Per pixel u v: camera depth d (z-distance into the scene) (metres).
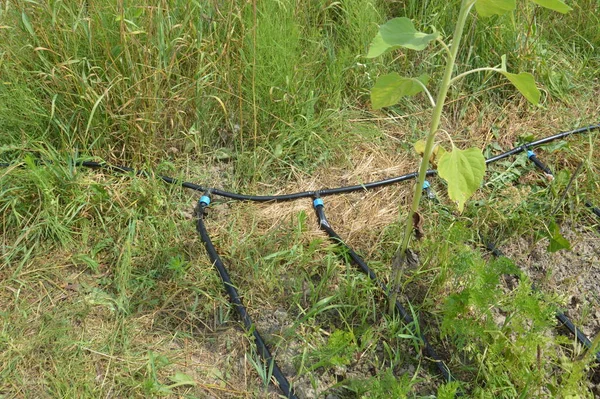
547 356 2.39
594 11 4.22
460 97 3.64
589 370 2.37
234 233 2.86
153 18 3.12
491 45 3.85
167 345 2.43
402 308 2.55
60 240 2.74
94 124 3.11
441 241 2.78
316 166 3.29
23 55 3.08
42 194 2.80
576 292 2.74
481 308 2.23
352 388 2.22
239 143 3.32
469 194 1.95
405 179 3.22
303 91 3.41
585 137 3.50
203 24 3.35
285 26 3.40
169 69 3.04
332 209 3.08
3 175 2.73
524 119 3.69
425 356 2.41
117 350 2.37
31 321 2.45
